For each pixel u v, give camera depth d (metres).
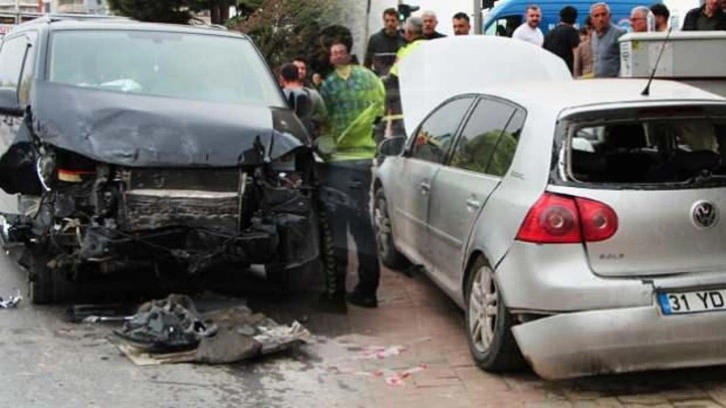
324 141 6.71
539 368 4.82
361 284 6.74
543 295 4.72
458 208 5.76
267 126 6.35
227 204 6.06
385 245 7.75
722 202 4.80
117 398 4.93
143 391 5.04
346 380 5.28
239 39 7.77
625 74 8.30
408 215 7.00
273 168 6.23
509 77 9.54
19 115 6.81
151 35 7.49
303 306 6.71
